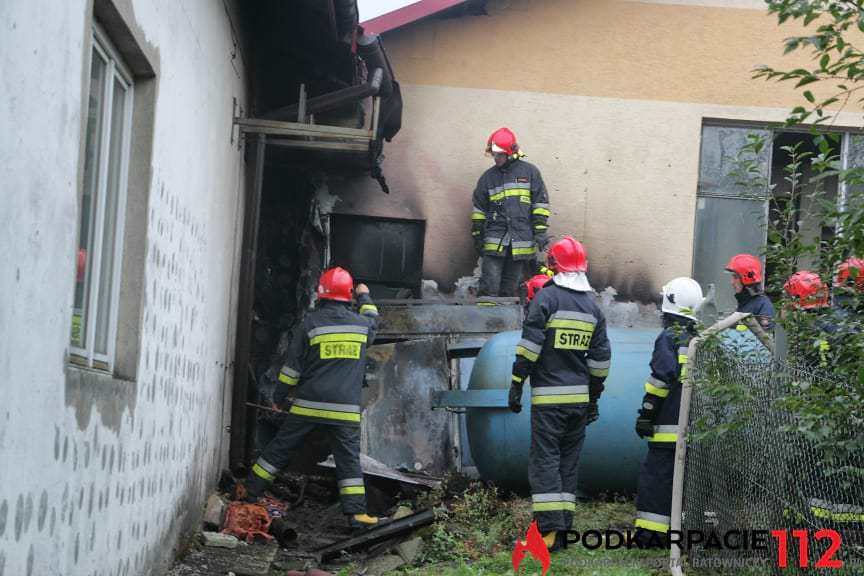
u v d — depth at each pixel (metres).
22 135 2.91
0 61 2.74
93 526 3.97
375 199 11.13
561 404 6.52
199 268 6.71
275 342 10.62
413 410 9.60
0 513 2.87
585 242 11.26
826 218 4.44
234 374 9.26
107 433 4.14
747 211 11.47
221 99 7.63
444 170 11.22
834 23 3.99
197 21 6.29
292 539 7.27
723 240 11.48
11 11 2.80
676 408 6.34
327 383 7.57
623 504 7.75
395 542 7.16
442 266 11.10
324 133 8.84
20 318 2.95
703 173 11.52
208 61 6.83
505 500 7.93
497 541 6.82
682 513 6.08
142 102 4.88
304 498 8.67
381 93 9.63
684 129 11.38
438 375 9.76
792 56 11.38
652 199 11.33
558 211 11.26
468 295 11.07
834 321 4.57
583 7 11.40
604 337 6.69
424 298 11.05
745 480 5.30
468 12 11.32
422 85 11.25
